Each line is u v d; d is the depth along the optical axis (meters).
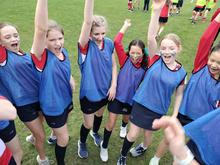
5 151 2.11
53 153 3.94
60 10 11.12
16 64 2.82
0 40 2.78
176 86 3.18
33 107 3.10
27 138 4.04
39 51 2.77
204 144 1.34
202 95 3.01
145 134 3.76
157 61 3.18
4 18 9.43
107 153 3.92
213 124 1.36
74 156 3.94
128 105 3.62
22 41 7.56
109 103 3.66
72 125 4.55
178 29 10.31
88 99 3.40
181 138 1.12
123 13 11.84
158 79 3.13
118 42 3.47
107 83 3.47
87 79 3.30
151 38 3.16
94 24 3.15
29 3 11.55
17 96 2.92
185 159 1.17
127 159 3.96
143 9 12.85
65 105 3.17
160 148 3.55
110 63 3.43
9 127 2.85
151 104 3.23
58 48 2.90
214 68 2.86
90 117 3.59
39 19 2.56
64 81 3.04
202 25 11.16
